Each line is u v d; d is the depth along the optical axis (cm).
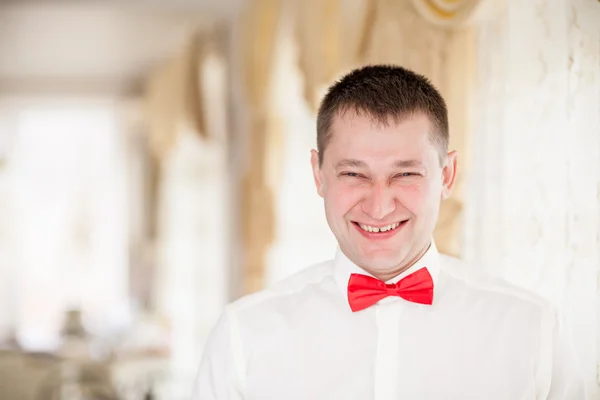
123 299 700
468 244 214
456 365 146
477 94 215
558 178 183
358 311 150
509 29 197
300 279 160
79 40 632
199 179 613
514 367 145
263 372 149
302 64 345
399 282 146
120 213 704
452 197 215
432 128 142
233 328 152
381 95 139
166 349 505
